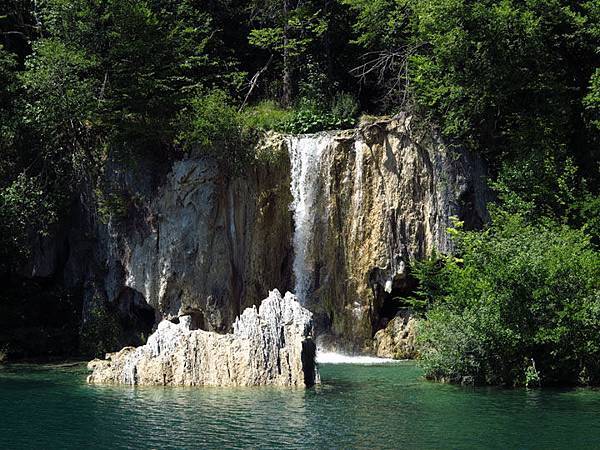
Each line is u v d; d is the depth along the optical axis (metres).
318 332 30.66
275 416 16.34
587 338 20.66
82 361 28.48
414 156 29.98
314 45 39.16
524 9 31.00
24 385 21.44
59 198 32.03
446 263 25.34
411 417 16.34
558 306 21.06
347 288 30.34
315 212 31.03
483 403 18.05
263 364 20.69
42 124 31.25
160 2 36.28
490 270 21.31
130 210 31.42
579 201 27.16
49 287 33.09
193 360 20.98
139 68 32.47
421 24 30.94
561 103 30.27
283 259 31.45
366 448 13.61
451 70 30.50
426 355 22.17
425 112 30.23
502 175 28.61
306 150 31.33
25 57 35.47
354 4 35.00
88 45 32.91
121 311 31.75
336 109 33.34
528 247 22.12
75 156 32.78
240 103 37.88
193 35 36.69
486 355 21.00
